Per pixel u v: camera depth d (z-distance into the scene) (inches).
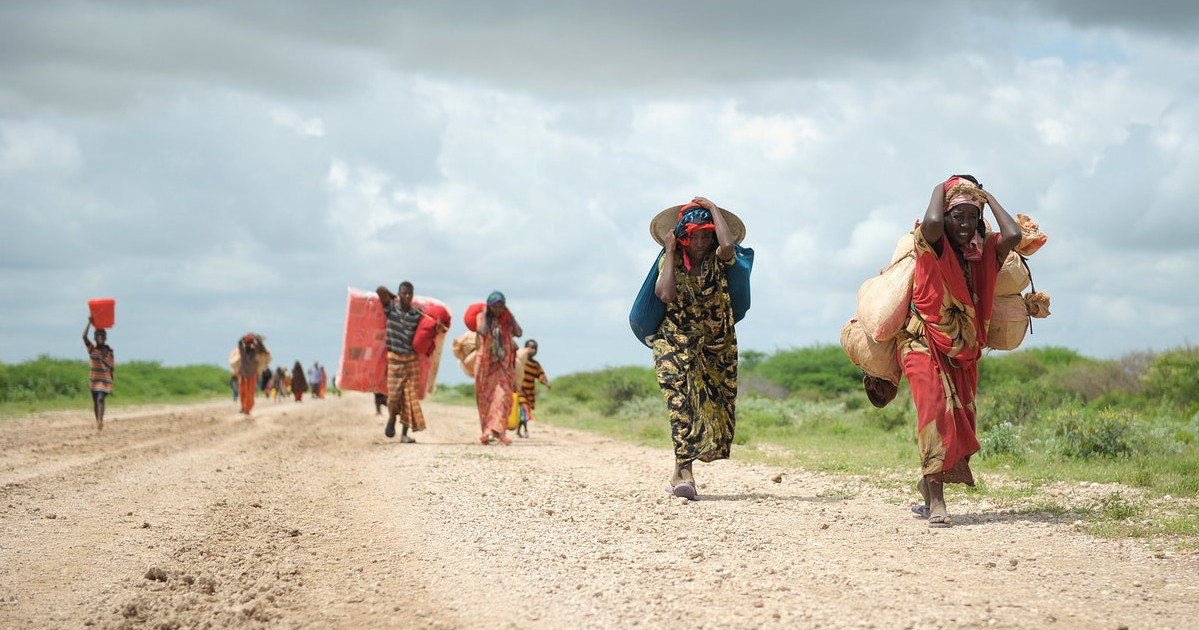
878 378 323.9
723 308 362.0
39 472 471.2
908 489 368.8
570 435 814.5
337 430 845.2
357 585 227.8
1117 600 197.2
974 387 295.6
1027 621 182.2
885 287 296.4
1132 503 316.5
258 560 255.8
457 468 474.9
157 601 214.1
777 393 1572.3
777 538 273.1
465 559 253.1
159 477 448.1
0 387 1473.9
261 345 1176.8
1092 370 808.3
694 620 188.9
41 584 231.1
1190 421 608.7
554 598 210.8
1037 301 296.8
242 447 634.2
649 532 287.1
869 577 221.3
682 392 360.8
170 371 2369.6
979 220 287.9
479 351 660.7
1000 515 304.2
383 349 701.3
